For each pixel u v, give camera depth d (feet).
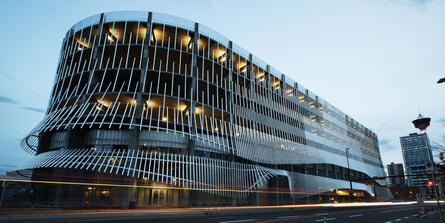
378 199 246.47
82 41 123.95
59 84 118.52
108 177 91.76
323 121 206.90
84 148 98.17
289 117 169.48
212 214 73.46
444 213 83.30
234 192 111.96
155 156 95.61
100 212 69.67
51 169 91.35
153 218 58.59
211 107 118.93
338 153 208.23
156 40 120.16
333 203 176.76
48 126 94.02
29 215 57.21
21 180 77.92
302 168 164.96
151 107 110.01
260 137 139.33
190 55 122.01
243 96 137.80
